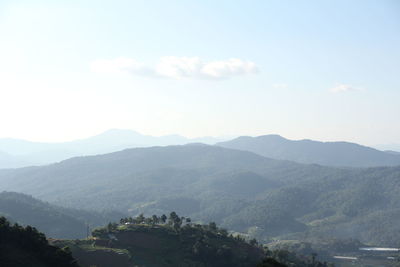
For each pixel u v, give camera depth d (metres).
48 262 165.12
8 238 163.75
